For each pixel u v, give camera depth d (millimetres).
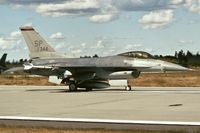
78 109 20094
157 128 13344
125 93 31500
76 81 35812
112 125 14211
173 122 14547
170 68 34969
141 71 35344
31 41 40625
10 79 70812
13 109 20547
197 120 15125
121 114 17578
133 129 13289
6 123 15266
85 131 13070
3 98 28250
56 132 12969
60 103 23688
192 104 21766
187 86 45000
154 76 76312
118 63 35125
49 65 36906
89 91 35312
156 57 35719
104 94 30625
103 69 35688
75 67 35406
